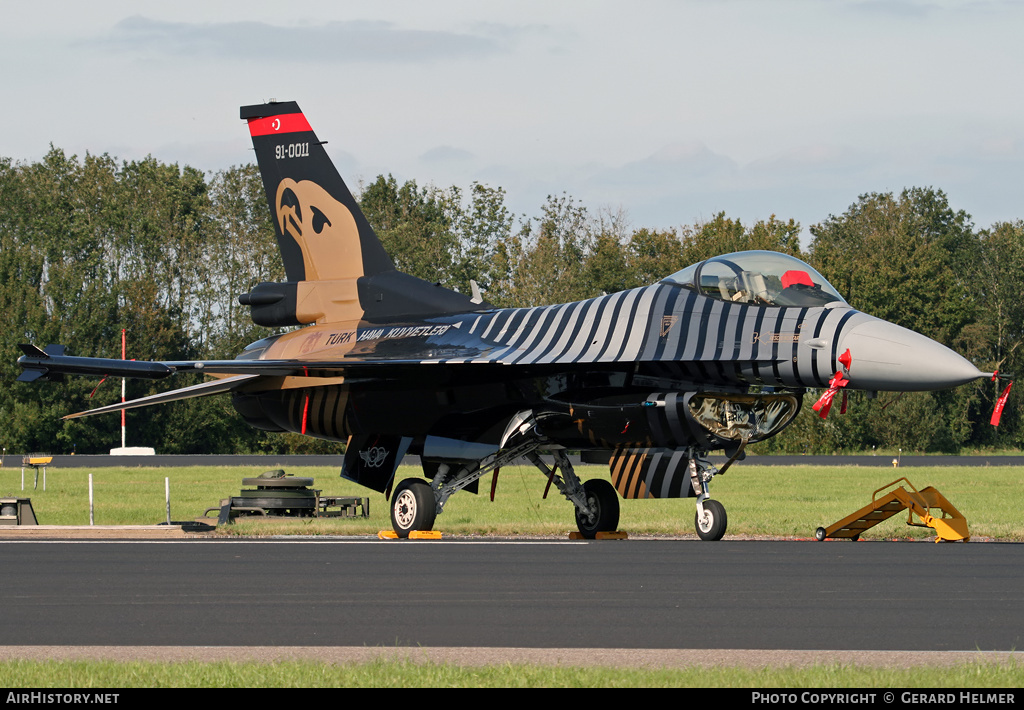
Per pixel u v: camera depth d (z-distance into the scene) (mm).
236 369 70500
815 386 61531
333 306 84250
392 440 76250
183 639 33156
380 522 80875
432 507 69375
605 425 65938
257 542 62562
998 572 46625
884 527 73000
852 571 47062
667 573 46594
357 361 70688
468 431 70688
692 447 64938
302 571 47625
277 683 27344
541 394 69375
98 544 60969
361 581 44375
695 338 63781
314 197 85500
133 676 28047
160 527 71562
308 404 79500
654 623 35250
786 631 34000
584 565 49656
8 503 77438
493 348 70688
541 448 71062
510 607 38125
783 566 49031
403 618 36219
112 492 126250
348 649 31391
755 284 64000
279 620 35938
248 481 85875
